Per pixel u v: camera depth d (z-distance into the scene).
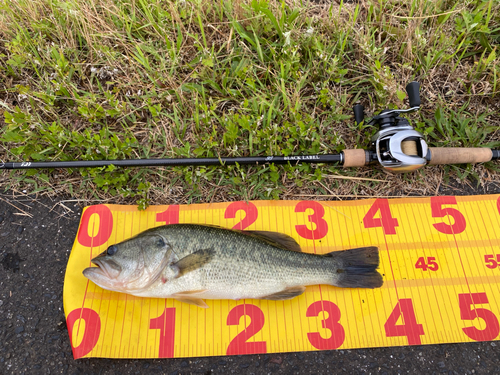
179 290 0.42
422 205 0.50
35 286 0.47
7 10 0.54
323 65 0.53
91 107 0.52
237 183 0.50
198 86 0.53
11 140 0.49
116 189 0.50
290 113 0.52
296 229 0.49
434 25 0.56
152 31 0.55
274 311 0.45
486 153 0.48
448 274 0.47
